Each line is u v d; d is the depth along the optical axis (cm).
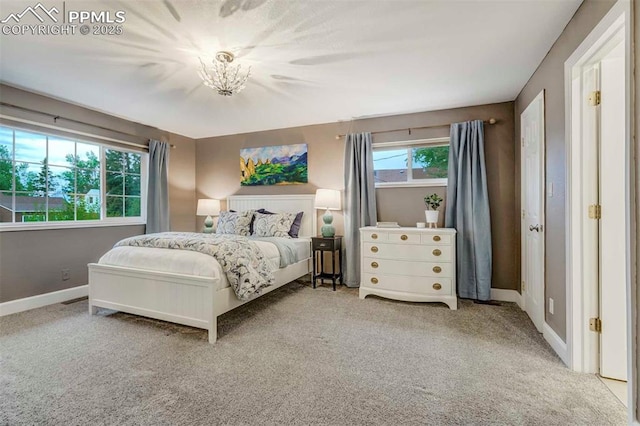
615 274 178
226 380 175
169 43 212
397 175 384
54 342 224
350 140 394
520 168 308
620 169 178
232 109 356
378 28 196
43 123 310
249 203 457
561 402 155
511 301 329
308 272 394
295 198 429
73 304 315
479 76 270
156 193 417
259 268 267
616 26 143
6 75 262
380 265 329
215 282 225
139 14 179
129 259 265
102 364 192
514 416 145
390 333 243
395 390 166
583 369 185
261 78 271
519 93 310
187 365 191
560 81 205
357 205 387
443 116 359
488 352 211
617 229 178
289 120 404
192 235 305
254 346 219
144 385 169
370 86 291
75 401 155
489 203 338
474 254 329
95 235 360
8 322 263
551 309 223
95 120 358
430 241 309
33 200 314
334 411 149
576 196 186
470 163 335
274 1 169
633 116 127
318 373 183
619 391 165
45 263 314
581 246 185
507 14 182
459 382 174
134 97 314
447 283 304
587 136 184
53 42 209
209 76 245
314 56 232
